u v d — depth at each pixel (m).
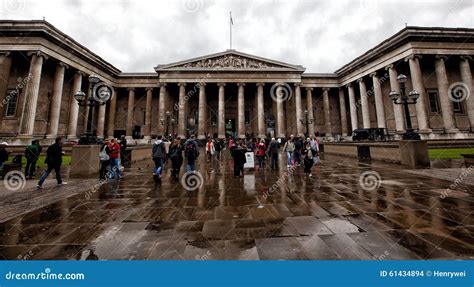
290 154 13.61
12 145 22.81
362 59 38.00
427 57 31.09
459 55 30.34
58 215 5.59
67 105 34.78
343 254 3.61
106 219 5.30
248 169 13.62
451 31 29.89
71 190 8.43
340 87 45.56
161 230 4.64
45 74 31.86
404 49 30.67
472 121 29.97
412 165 13.20
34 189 8.60
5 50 26.83
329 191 7.85
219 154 21.78
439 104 33.22
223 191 8.15
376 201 6.51
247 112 48.62
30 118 25.86
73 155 11.96
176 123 46.59
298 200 6.80
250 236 4.31
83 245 4.00
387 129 35.50
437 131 29.17
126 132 43.53
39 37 27.14
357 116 44.91
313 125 44.28
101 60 37.88
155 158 10.14
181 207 6.23
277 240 4.13
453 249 3.65
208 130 47.47
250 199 7.01
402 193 7.33
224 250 3.79
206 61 42.25
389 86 36.03
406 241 3.97
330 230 4.52
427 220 4.94
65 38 30.22
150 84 44.41
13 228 4.78
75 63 32.69
